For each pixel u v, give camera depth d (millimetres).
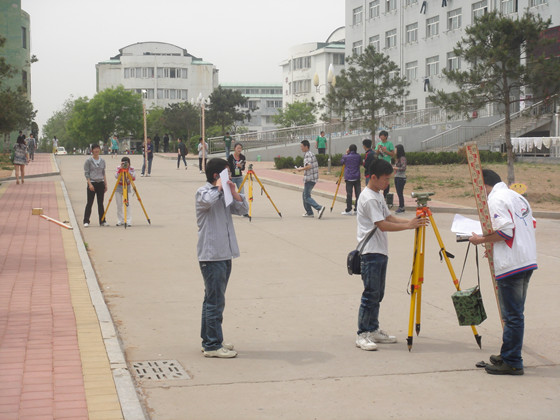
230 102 74750
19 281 9195
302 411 4965
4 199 20484
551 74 21156
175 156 48156
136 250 12336
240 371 5883
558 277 9992
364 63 35750
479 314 6281
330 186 25578
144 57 112625
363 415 4895
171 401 5156
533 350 6527
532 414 4930
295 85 92375
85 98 87250
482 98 22125
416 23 55031
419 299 6754
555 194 22203
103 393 5125
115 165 39531
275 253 12125
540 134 44281
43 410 4777
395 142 45531
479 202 5820
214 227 6262
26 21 61375
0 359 5910
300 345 6703
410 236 14188
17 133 55531
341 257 11742
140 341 6816
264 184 27875
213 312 6273
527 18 21422
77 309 7723
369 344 6523
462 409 5023
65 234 13641
